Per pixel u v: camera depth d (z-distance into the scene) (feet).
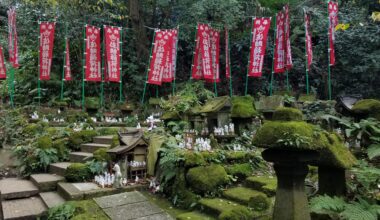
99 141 24.11
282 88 43.32
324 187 11.71
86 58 33.35
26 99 36.76
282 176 9.46
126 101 38.78
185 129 22.35
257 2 43.21
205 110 22.03
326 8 43.52
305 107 27.32
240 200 13.66
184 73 46.78
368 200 10.74
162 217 13.67
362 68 36.17
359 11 39.29
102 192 16.25
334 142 10.91
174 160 15.89
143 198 15.64
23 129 26.91
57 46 40.22
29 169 21.72
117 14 43.57
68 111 33.55
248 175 16.37
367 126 15.66
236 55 45.29
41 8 40.70
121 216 13.64
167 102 32.53
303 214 9.14
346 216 9.47
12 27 32.50
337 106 29.99
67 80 38.32
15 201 17.12
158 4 43.34
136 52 44.39
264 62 44.09
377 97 37.37
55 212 14.47
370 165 13.43
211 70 33.94
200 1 39.78
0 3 52.16
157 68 34.37
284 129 8.80
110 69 33.63
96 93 41.11
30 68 38.81
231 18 39.93
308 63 32.55
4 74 32.32
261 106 23.89
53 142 23.59
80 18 40.73
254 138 9.45
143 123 31.73
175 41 35.60
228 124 22.02
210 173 15.20
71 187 17.13
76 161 22.22
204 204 13.88
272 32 44.09
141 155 18.20
